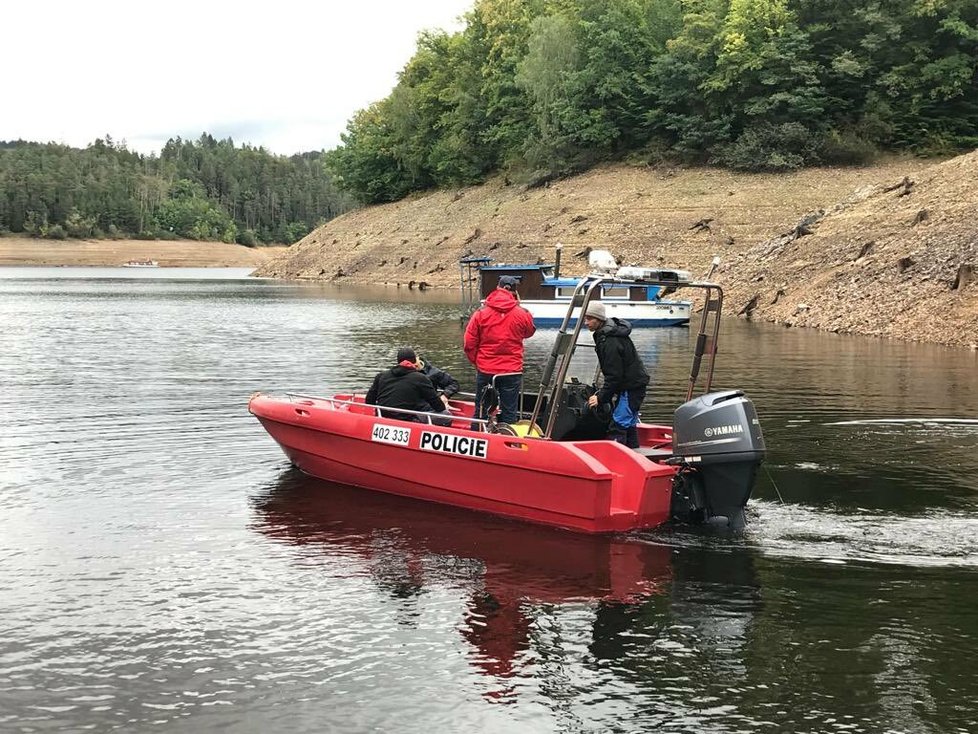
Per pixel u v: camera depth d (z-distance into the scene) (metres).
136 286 72.81
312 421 10.29
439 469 9.39
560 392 8.98
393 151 87.81
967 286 26.31
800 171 58.47
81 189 197.62
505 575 7.42
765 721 5.18
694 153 63.66
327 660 5.92
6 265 168.12
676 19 70.75
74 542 8.15
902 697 5.42
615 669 5.79
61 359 21.78
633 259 53.84
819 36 62.84
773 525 8.62
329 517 9.02
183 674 5.72
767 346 24.94
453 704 5.38
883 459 11.24
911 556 7.78
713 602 6.83
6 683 5.61
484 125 80.44
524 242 61.25
